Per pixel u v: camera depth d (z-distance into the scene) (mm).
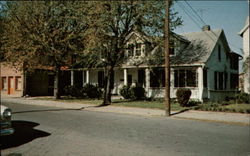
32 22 19766
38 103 19109
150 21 16172
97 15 15711
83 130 8336
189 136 7668
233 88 27562
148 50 19656
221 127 9438
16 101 20766
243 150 6086
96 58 18688
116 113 13555
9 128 6188
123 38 17688
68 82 31000
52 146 6211
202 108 14812
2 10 20516
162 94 21469
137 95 21812
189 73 20812
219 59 23672
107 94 18078
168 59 12422
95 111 14391
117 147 6195
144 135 7688
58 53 20234
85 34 16688
